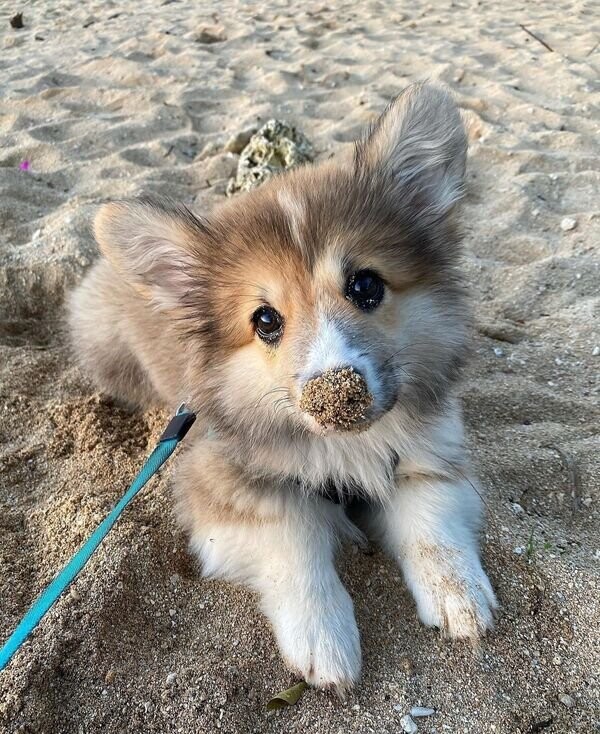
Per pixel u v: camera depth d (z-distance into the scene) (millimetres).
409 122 290
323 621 257
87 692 244
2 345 446
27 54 1049
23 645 252
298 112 800
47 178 642
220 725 236
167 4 1395
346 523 315
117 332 393
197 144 729
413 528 290
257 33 1124
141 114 797
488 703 239
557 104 791
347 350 245
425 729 233
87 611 265
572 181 614
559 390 396
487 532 297
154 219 284
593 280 486
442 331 287
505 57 952
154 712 239
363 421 236
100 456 354
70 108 822
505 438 357
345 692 244
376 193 281
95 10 1354
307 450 294
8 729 230
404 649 259
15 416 383
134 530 301
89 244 512
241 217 287
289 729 236
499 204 587
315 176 301
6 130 752
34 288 489
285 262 263
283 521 289
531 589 274
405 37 1081
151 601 278
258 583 280
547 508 315
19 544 303
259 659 258
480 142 689
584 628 259
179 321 295
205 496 299
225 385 290
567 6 1235
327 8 1299
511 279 495
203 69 950
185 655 259
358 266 265
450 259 292
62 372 428
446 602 263
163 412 392
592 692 241
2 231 544
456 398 347
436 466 306
